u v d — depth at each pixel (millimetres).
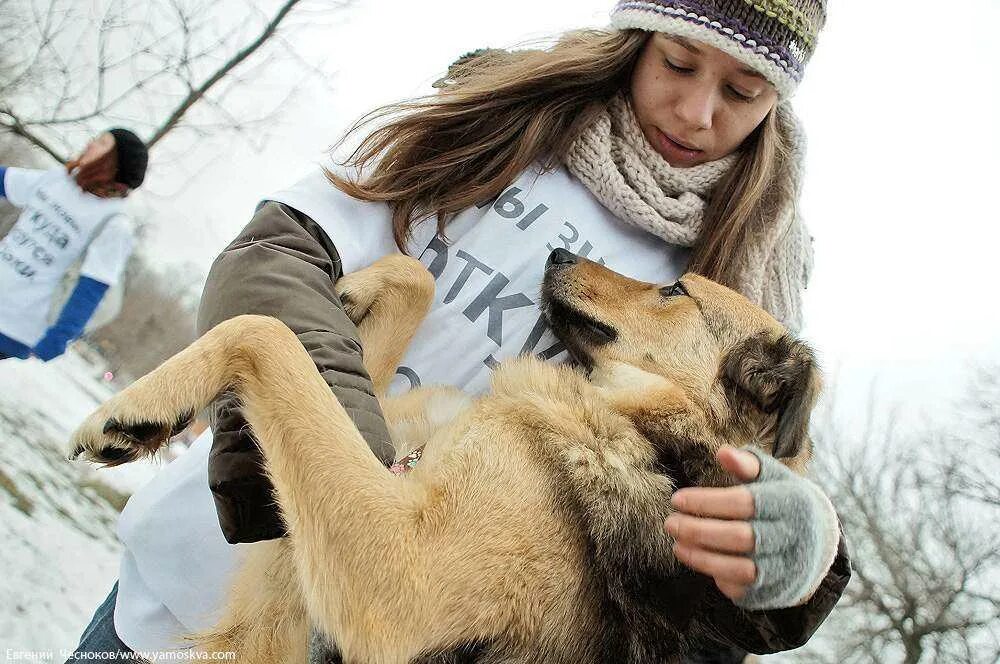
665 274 1037
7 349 1574
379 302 900
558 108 975
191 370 717
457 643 728
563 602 765
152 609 942
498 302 941
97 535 2188
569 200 984
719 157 1019
